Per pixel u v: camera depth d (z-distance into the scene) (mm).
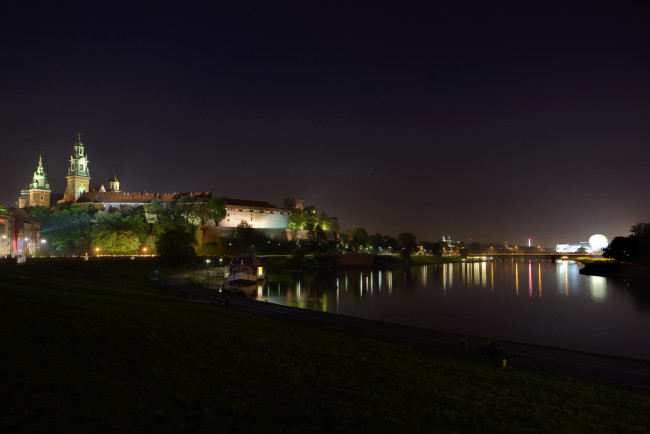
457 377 29938
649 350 59562
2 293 36156
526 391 28234
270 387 23328
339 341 37938
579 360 41531
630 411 25969
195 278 123875
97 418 17172
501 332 71438
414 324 77500
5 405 17062
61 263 111062
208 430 17312
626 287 155375
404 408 22734
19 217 148500
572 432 21797
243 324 40562
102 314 34219
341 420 20016
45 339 25766
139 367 23672
